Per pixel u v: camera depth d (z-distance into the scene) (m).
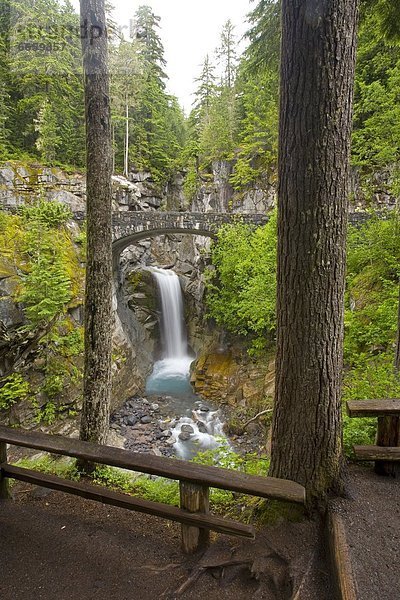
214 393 15.33
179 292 23.05
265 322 12.83
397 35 5.25
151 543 2.99
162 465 2.82
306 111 2.53
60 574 2.68
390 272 9.84
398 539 2.54
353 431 4.09
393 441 3.42
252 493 2.50
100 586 2.56
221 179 26.66
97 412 5.20
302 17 2.44
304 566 2.48
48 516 3.41
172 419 13.61
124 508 3.19
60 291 11.88
